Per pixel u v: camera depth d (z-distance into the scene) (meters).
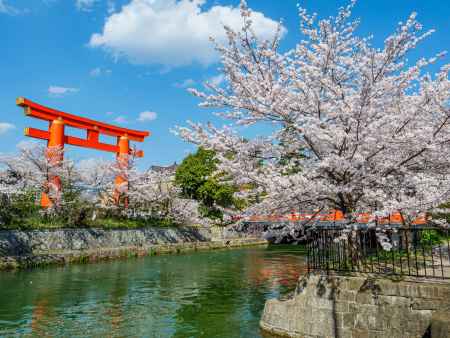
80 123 30.95
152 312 11.50
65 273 18.95
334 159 7.61
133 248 27.66
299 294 8.49
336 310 7.80
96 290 14.78
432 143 8.18
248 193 9.57
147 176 37.78
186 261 25.38
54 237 24.50
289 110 8.89
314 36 9.55
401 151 8.84
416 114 8.42
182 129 9.27
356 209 8.55
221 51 9.47
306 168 8.94
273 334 8.74
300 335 8.17
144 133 37.28
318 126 8.31
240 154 9.35
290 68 8.89
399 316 7.23
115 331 9.60
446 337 5.84
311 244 9.23
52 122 28.61
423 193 7.98
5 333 9.36
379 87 8.20
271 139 9.51
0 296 13.42
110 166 35.06
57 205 26.95
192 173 43.91
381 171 8.75
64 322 10.37
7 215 23.44
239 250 34.56
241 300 13.21
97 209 31.39
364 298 7.59
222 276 18.83
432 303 7.00
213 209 41.66
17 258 20.03
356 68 8.79
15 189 23.66
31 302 12.61
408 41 8.34
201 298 13.52
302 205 9.80
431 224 11.91
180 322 10.40
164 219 37.69
